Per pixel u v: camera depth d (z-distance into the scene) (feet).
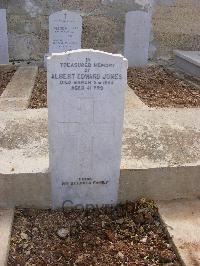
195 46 27.35
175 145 11.92
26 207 10.38
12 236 9.23
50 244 9.06
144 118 14.07
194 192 10.97
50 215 10.19
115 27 26.53
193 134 12.75
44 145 11.69
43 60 26.14
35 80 20.95
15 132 12.52
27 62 25.91
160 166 10.52
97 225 9.83
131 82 21.25
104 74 9.21
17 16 25.20
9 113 14.32
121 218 10.12
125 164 10.62
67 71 9.07
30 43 25.93
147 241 9.23
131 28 24.91
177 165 10.61
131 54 25.62
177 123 13.67
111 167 10.23
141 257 8.72
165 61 27.32
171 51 27.37
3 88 19.21
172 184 10.74
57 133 9.66
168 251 8.87
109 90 9.39
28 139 12.06
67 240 9.21
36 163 10.53
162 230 9.64
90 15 25.96
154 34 27.09
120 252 8.82
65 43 23.45
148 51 27.30
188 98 18.26
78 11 25.73
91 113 9.57
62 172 10.10
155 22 26.76
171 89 20.01
